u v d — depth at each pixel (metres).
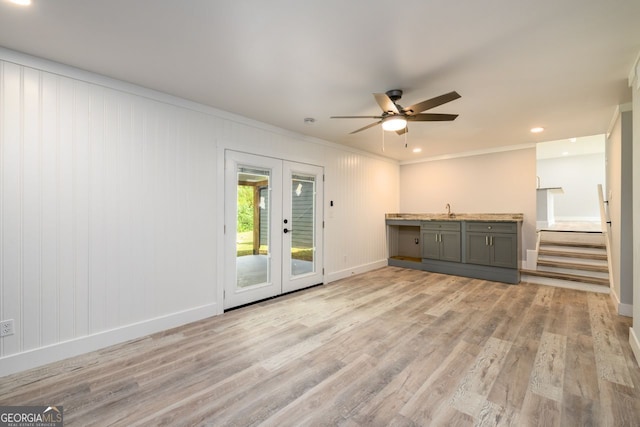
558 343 2.51
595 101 3.00
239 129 3.48
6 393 1.85
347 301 3.72
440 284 4.54
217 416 1.64
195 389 1.89
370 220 5.66
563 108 3.19
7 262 2.06
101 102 2.47
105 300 2.50
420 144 4.95
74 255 2.34
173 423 1.58
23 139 2.12
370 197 5.66
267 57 2.18
